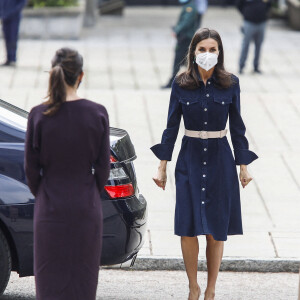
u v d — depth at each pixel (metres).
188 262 18.77
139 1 85.12
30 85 44.03
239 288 20.84
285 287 21.02
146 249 22.77
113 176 17.91
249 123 37.28
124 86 45.09
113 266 18.83
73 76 15.01
